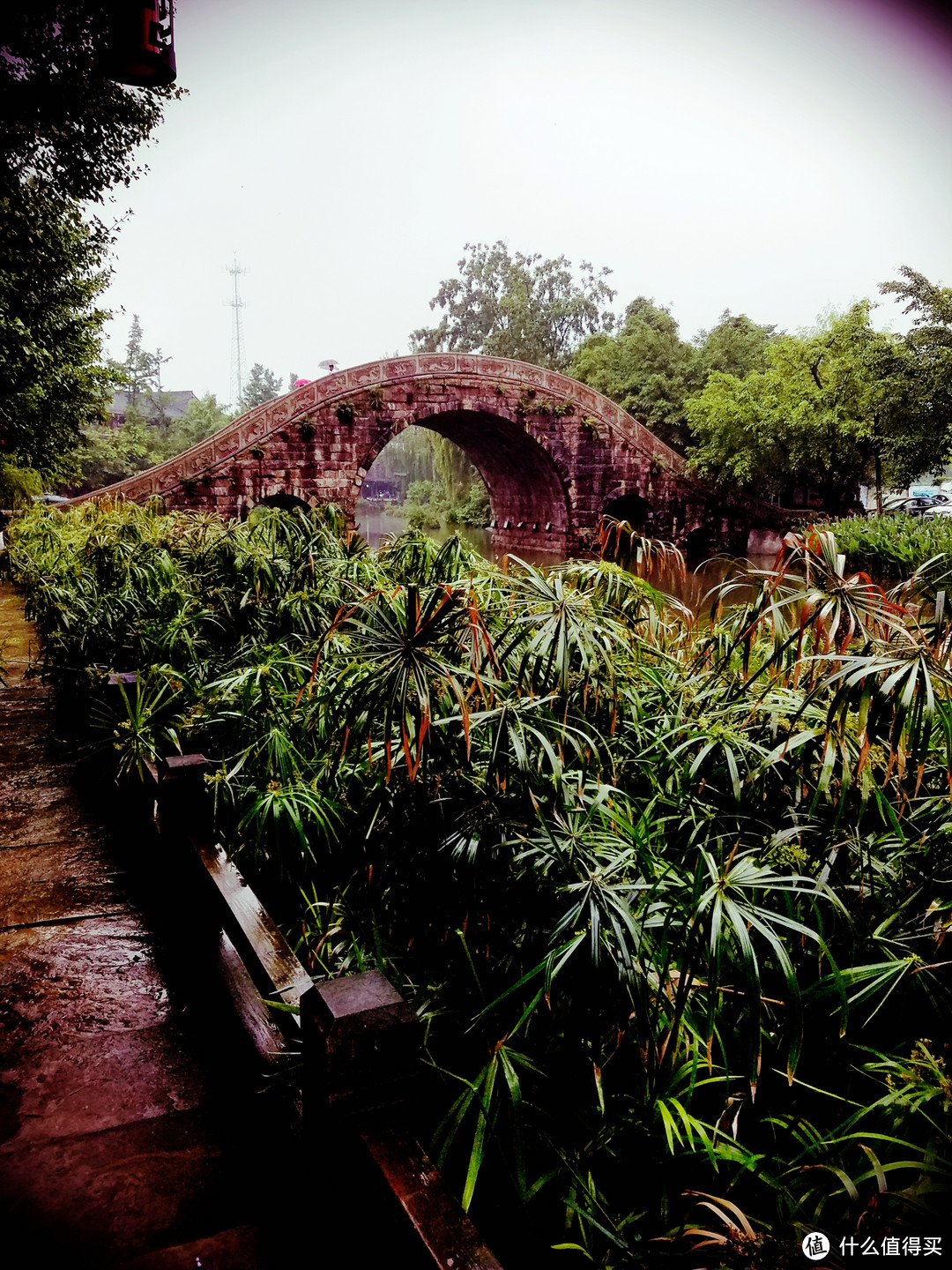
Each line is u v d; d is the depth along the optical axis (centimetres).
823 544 252
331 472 2106
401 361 2150
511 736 227
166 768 312
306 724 344
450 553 459
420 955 267
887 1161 192
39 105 926
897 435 1981
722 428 2352
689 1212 198
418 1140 162
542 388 2328
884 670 219
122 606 536
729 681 327
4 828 399
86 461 3391
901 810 263
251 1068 229
